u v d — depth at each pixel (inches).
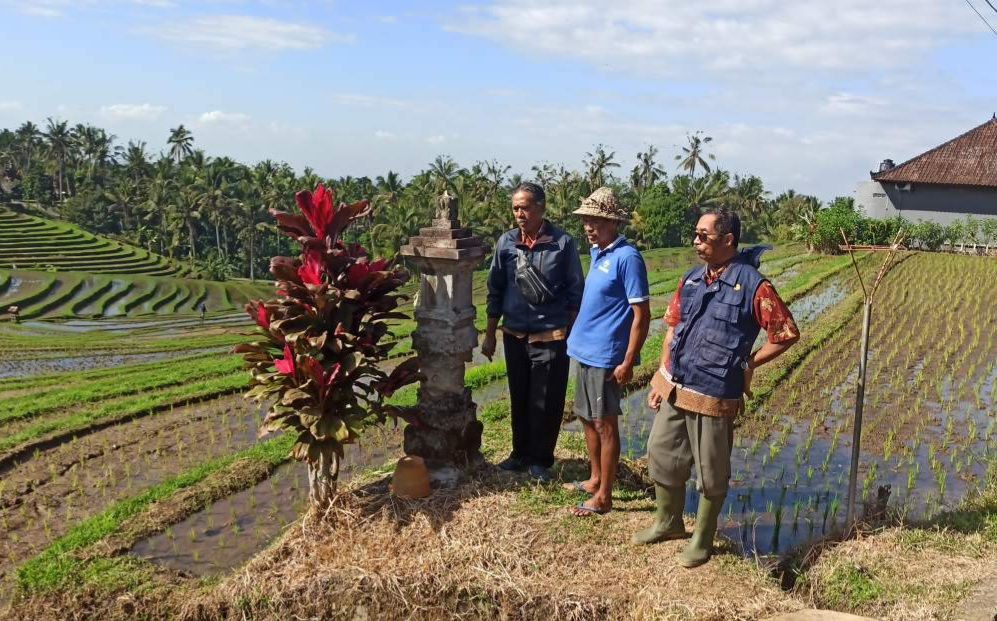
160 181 3206.2
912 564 187.9
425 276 220.1
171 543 223.8
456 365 223.0
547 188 2915.8
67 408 434.9
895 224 1224.2
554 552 182.5
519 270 215.0
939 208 1333.7
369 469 277.6
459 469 224.2
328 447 196.9
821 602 179.8
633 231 2623.0
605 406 195.3
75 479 287.0
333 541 190.1
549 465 231.8
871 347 534.3
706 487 170.9
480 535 186.7
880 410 382.9
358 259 200.8
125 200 3358.8
